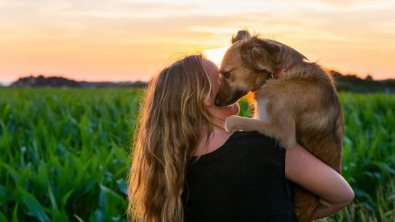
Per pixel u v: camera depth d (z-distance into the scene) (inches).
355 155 248.2
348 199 92.0
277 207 82.1
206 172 84.4
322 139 117.9
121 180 190.7
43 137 280.7
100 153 238.4
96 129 356.5
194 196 84.8
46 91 761.6
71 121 335.0
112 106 418.3
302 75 122.6
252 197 81.4
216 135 88.1
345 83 1232.8
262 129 118.3
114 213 165.6
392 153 278.5
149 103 97.3
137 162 102.4
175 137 88.5
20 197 184.5
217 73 99.9
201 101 89.9
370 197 232.7
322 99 119.6
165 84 93.8
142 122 100.3
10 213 186.4
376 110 495.2
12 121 368.8
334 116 120.3
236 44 142.9
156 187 92.8
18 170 210.5
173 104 90.6
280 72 126.0
